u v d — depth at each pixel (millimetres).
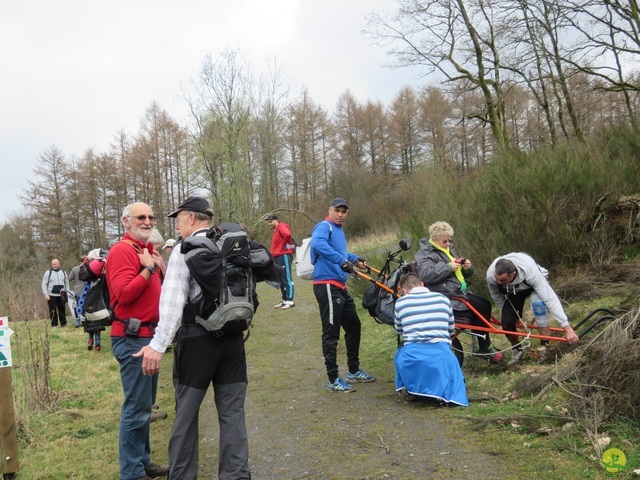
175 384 3283
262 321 10578
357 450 4055
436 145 31797
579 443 3604
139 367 3752
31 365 6516
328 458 3973
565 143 9461
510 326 5613
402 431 4324
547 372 4730
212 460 4242
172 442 3172
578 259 7441
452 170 14672
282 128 28766
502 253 7742
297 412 5109
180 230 3473
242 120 24516
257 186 26422
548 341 5531
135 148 40812
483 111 15742
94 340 10023
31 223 37375
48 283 13305
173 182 40938
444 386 4781
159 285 3922
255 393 5918
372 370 6395
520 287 5348
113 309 3793
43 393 6043
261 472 3877
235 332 3209
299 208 37375
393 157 44156
